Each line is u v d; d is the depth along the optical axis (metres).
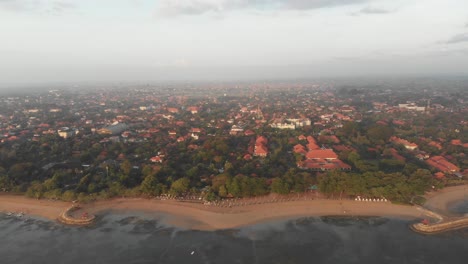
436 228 146.12
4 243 142.00
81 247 138.12
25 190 193.38
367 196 176.88
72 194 180.88
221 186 183.50
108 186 196.38
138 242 141.00
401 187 175.62
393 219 157.00
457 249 132.12
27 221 161.50
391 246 135.12
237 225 153.75
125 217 163.88
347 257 128.38
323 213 163.75
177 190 185.38
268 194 183.12
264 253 131.62
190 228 151.88
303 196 181.38
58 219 162.88
